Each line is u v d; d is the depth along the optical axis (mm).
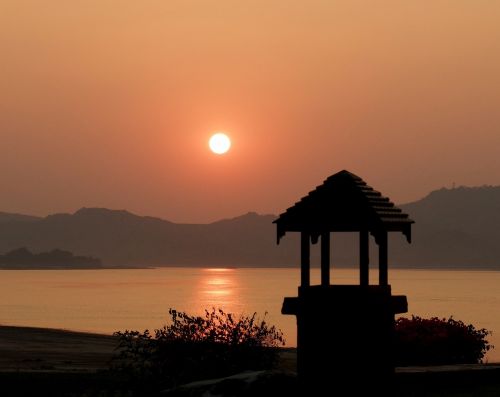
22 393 28609
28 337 78438
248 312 142000
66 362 49906
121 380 30531
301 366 20828
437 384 25172
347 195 20766
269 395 20500
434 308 156750
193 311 149000
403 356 35469
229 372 27859
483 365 29328
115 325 115812
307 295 20875
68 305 174000
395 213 21156
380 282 20609
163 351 28359
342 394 20297
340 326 20438
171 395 21531
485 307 160625
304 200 21219
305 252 21156
